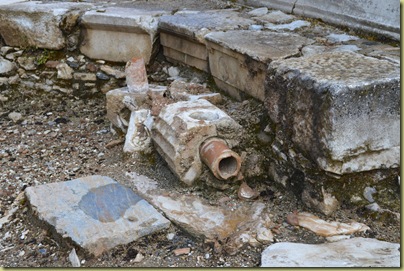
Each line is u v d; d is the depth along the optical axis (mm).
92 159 4250
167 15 5172
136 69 4422
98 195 3588
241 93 4301
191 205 3508
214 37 4422
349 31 4582
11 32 5449
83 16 5215
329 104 3143
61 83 5359
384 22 4320
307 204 3441
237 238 3189
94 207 3459
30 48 5430
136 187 3721
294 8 5098
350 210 3373
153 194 3621
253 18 5023
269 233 3225
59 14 5262
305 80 3336
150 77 5172
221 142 3611
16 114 5090
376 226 3287
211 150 3537
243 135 3732
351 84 3148
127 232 3221
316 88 3230
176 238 3289
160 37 5137
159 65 5242
